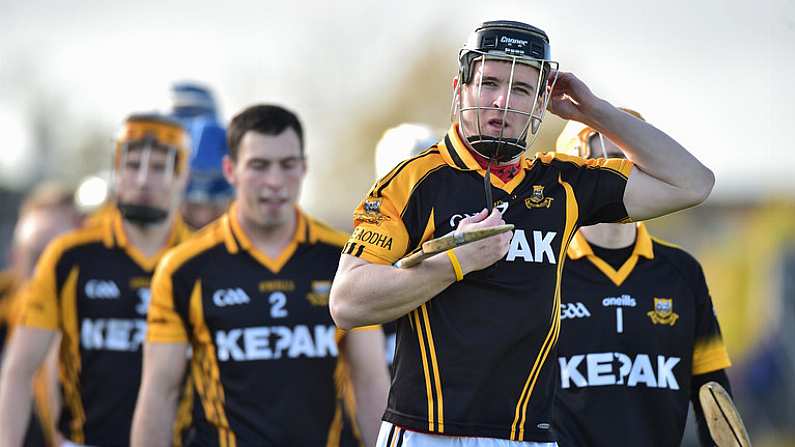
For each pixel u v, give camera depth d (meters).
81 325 23.72
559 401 18.30
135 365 23.62
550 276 14.75
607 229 18.94
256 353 19.86
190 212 29.08
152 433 19.72
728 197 56.44
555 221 14.94
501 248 14.08
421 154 15.27
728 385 18.84
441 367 14.47
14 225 63.31
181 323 20.05
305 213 21.41
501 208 14.75
